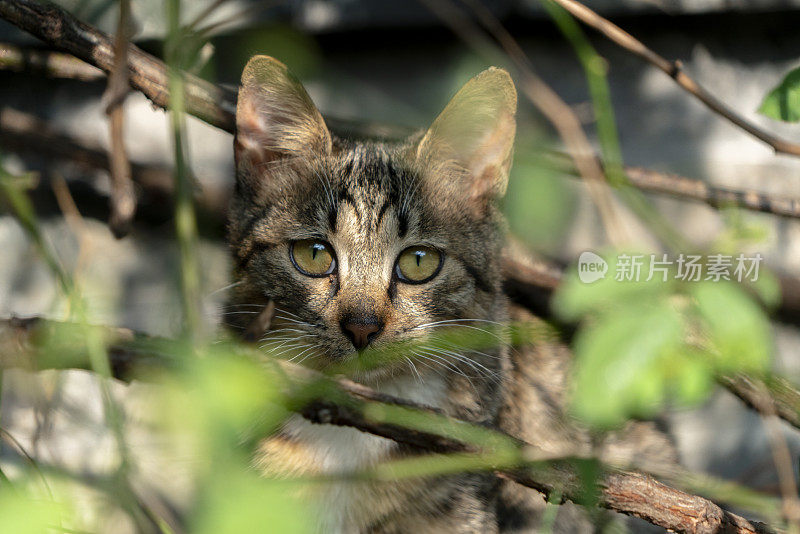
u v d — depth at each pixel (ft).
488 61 3.34
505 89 3.13
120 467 2.41
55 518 1.70
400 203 3.11
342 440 3.13
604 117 2.81
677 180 3.21
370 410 2.71
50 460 3.36
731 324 2.02
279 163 3.15
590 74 2.80
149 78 3.09
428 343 3.09
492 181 3.17
